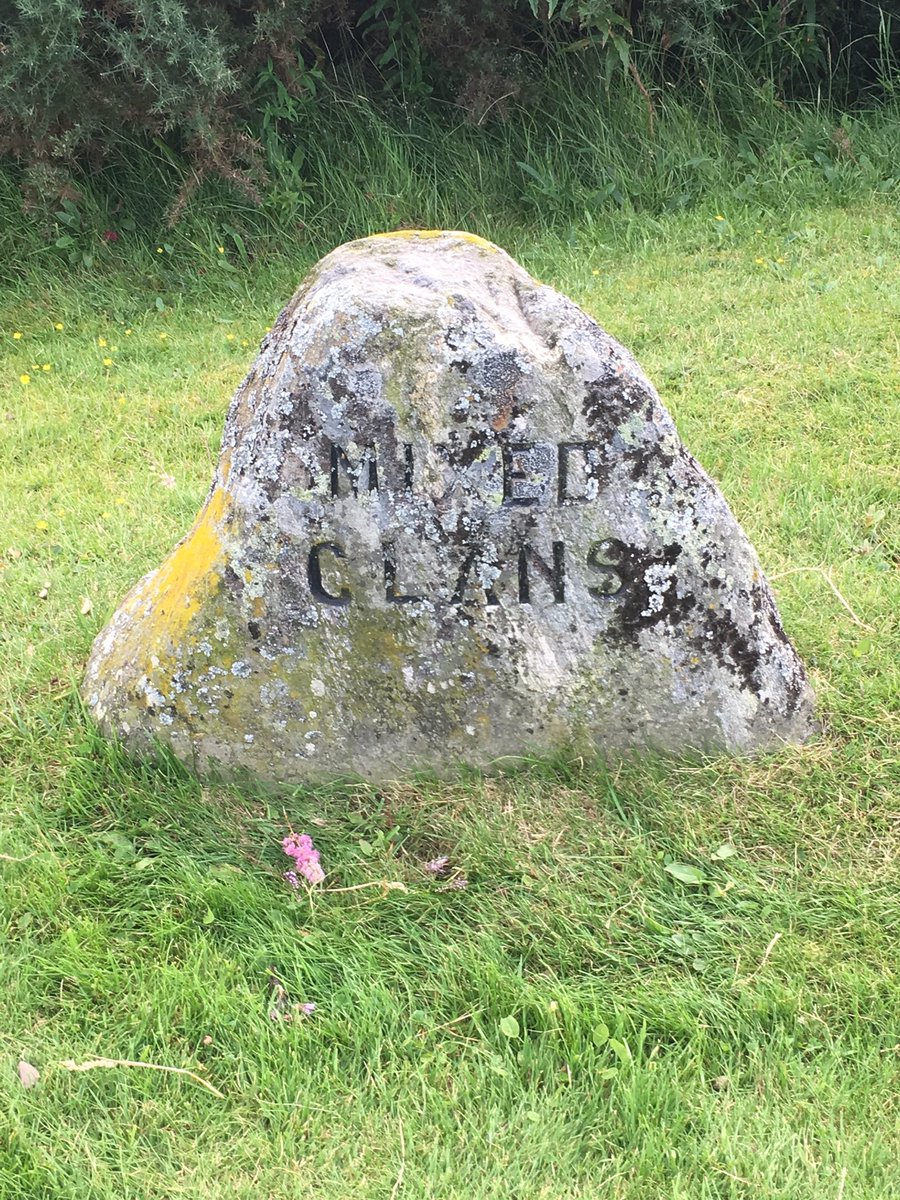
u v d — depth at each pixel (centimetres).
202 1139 128
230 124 356
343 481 152
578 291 326
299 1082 132
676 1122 127
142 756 164
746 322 293
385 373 149
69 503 240
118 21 365
